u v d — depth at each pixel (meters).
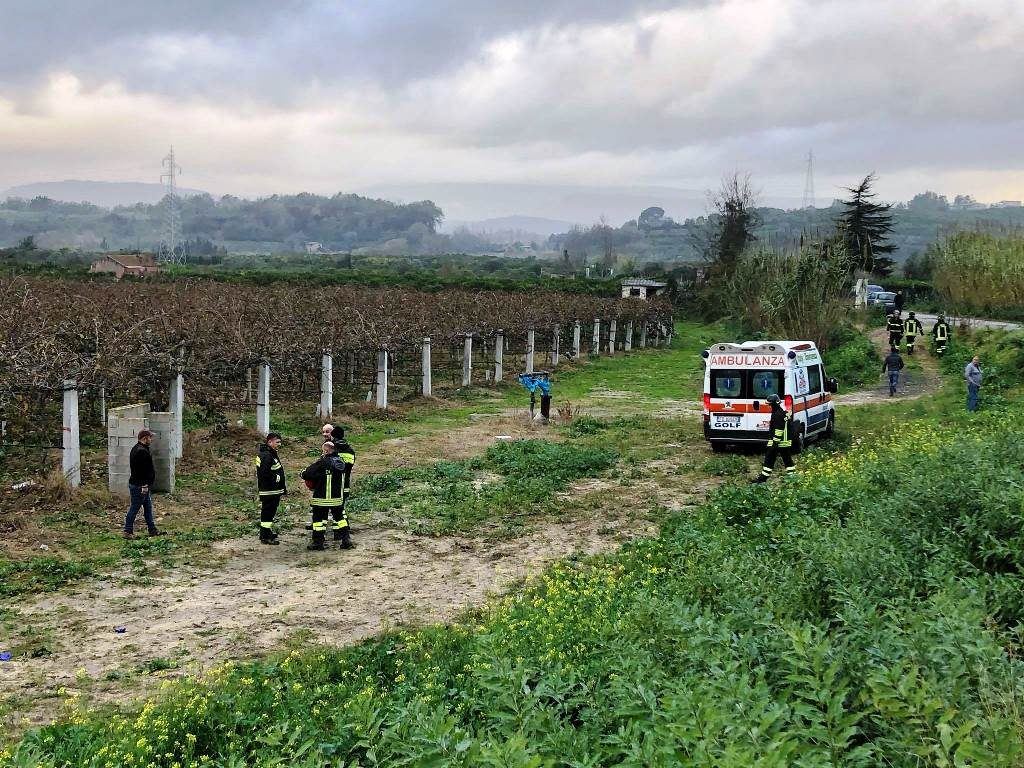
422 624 10.95
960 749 4.37
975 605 7.14
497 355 38.12
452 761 5.01
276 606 11.76
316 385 33.38
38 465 18.53
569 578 11.98
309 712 7.74
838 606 7.99
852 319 51.00
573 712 6.73
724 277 66.38
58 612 11.35
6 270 57.16
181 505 17.03
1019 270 46.56
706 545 11.84
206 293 46.09
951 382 34.47
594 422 28.00
